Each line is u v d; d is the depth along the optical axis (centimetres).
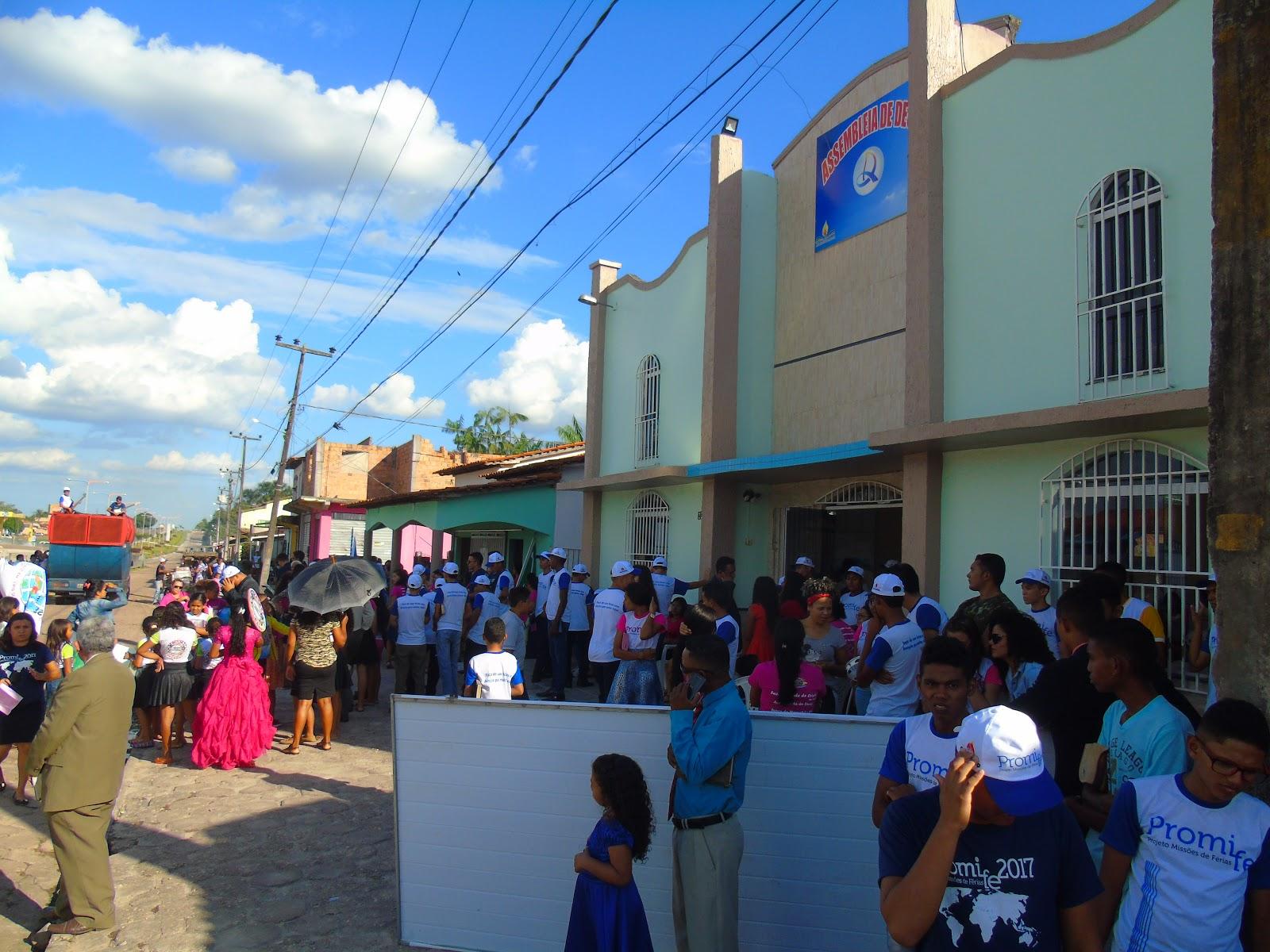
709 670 417
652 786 480
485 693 766
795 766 467
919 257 948
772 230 1366
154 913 551
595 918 410
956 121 935
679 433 1448
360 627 1145
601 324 1700
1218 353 373
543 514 1922
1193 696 677
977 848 250
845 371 1202
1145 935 288
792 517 1295
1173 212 722
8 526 10625
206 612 1067
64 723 521
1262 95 366
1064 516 800
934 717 349
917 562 917
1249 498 356
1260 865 279
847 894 457
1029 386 839
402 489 3744
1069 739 385
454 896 506
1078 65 813
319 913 550
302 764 901
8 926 545
